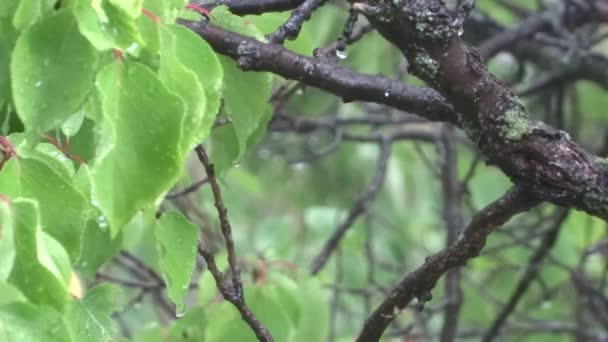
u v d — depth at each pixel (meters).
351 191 2.05
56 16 0.58
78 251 0.61
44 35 0.57
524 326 1.75
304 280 1.09
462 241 0.74
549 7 1.72
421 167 2.03
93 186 0.57
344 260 1.77
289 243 1.73
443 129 1.56
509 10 1.83
